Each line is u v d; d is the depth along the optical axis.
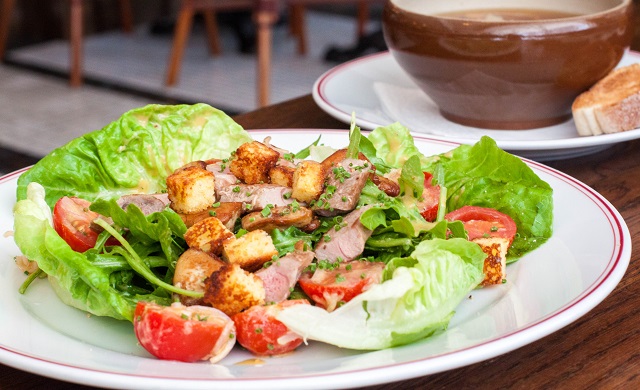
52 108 2.09
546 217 0.62
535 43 0.75
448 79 0.78
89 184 0.66
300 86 2.22
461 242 0.55
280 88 2.21
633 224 0.66
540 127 0.81
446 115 0.82
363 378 0.48
